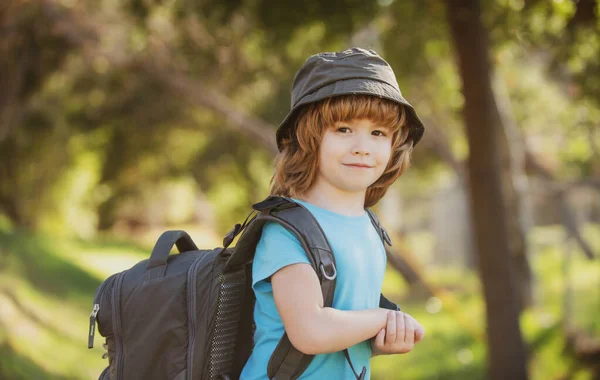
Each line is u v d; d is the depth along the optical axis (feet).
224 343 6.49
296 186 6.40
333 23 22.22
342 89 5.97
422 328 5.98
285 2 21.68
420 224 89.30
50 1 37.35
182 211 104.42
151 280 6.45
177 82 42.80
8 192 57.93
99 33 39.04
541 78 49.49
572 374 25.67
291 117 6.40
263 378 6.14
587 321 28.63
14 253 42.11
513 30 24.32
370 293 6.26
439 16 25.29
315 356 6.05
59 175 58.95
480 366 29.76
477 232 23.12
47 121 46.83
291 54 32.94
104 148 57.21
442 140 54.54
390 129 6.25
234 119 43.80
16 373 23.88
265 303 6.25
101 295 6.53
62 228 63.52
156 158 57.98
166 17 35.55
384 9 24.63
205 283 6.42
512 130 42.45
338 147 6.13
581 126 39.68
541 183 42.29
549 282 43.42
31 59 38.24
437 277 66.39
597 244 54.80
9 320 28.60
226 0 22.89
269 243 6.01
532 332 29.50
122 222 103.30
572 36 21.75
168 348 6.31
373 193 6.85
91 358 30.07
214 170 58.44
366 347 6.31
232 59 37.65
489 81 22.16
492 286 23.02
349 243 6.15
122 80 46.60
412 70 30.17
